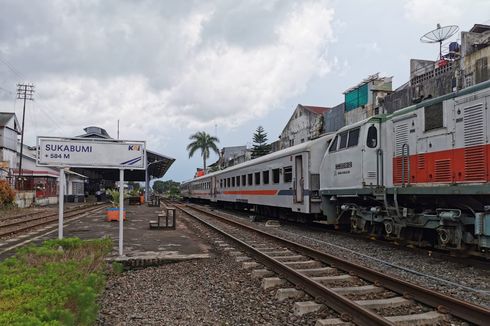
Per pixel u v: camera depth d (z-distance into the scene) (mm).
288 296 6211
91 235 13812
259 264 8453
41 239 13086
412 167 9672
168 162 53469
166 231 15000
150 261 8992
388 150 10711
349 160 12320
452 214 8398
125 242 11805
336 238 12898
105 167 9523
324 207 14227
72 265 6211
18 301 4211
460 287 6594
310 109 40750
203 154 68688
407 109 10039
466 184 8016
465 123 8109
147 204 40000
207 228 16281
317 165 15727
